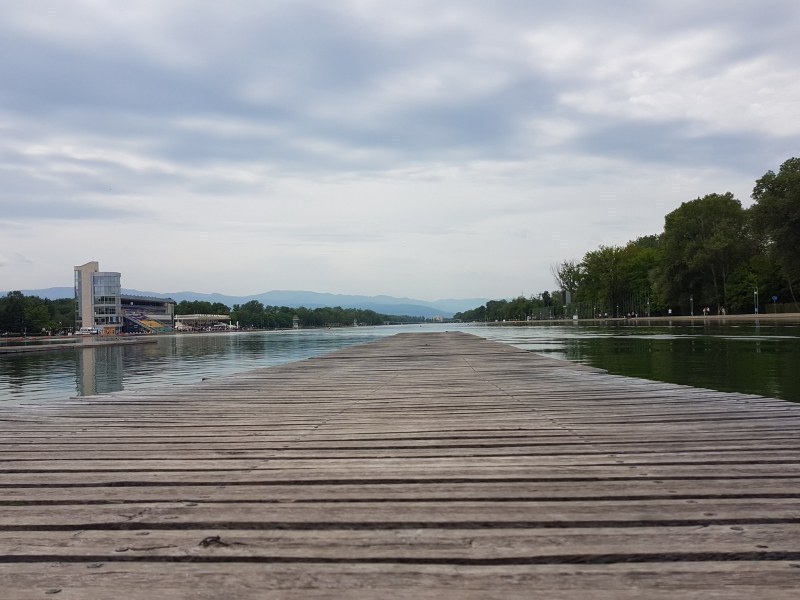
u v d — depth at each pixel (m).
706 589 2.10
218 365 24.48
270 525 2.84
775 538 2.58
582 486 3.46
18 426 5.96
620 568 2.29
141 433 5.51
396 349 22.78
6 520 2.95
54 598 2.07
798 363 13.66
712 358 15.55
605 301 105.75
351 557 2.41
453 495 3.30
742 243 68.69
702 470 3.81
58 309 131.50
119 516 3.00
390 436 5.16
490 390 8.70
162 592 2.11
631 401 7.22
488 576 2.22
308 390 9.23
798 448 4.46
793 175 51.97
